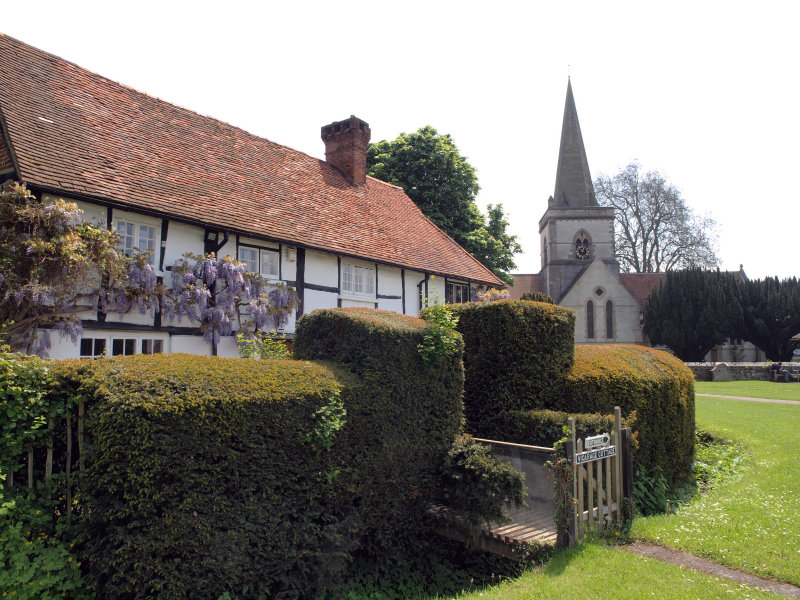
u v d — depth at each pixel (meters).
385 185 19.30
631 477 6.29
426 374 6.27
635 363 8.55
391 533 5.68
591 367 8.12
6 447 4.09
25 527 4.07
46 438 4.26
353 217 14.54
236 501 4.34
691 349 35.78
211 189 10.84
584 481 5.82
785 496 6.83
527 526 6.19
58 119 9.24
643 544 5.43
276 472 4.62
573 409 7.79
